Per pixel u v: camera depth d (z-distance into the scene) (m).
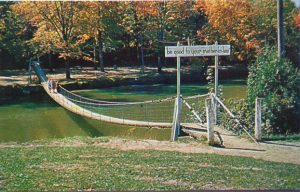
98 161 9.50
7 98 21.28
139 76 25.34
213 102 13.23
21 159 9.66
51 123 16.78
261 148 10.62
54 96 19.98
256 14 22.81
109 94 22.19
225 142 11.23
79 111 16.80
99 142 11.54
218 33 23.78
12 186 7.81
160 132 13.79
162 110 18.11
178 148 10.84
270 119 12.09
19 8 25.61
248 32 22.95
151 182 8.09
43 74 24.77
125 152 10.35
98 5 25.64
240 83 22.64
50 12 24.73
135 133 14.31
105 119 15.50
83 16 25.17
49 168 8.94
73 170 8.83
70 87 23.27
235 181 8.12
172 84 25.39
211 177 8.38
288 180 8.23
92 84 23.72
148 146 11.07
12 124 16.59
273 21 22.50
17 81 23.14
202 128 12.84
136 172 8.70
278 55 13.08
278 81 12.52
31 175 8.47
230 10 23.14
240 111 12.92
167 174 8.56
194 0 26.44
